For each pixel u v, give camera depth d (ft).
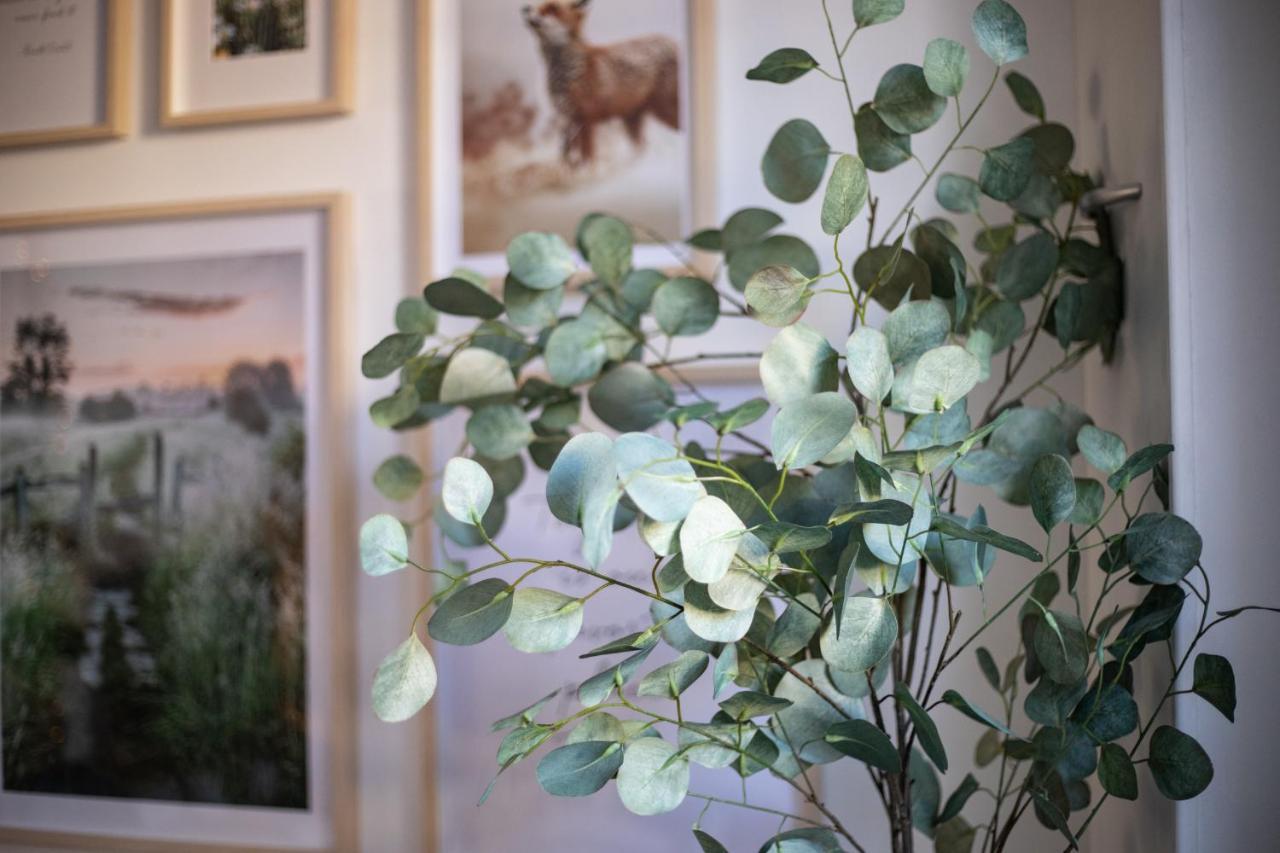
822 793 3.66
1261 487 2.47
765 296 2.31
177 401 4.20
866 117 2.69
